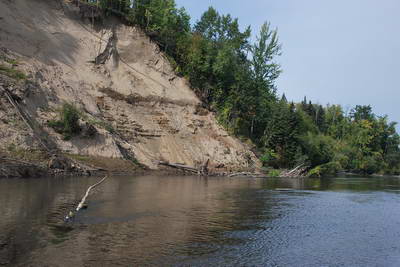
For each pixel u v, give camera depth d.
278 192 30.16
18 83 36.44
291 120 68.19
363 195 30.98
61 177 30.73
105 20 56.19
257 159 61.88
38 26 48.50
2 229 12.13
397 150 127.56
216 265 9.84
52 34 49.53
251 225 15.46
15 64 39.47
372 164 107.19
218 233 13.60
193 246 11.59
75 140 37.81
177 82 59.44
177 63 63.50
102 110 46.66
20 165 29.27
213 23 78.69
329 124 132.12
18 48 43.47
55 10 52.16
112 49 54.06
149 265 9.48
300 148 67.06
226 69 67.00
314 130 99.38
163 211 17.38
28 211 15.20
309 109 126.75
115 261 9.60
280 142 67.19
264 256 11.04
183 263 9.83
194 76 63.88
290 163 66.38
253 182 41.00
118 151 40.75
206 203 21.03
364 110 137.00
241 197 25.05
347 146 106.50
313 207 22.00
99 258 9.77
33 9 49.53
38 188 22.56
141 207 18.09
